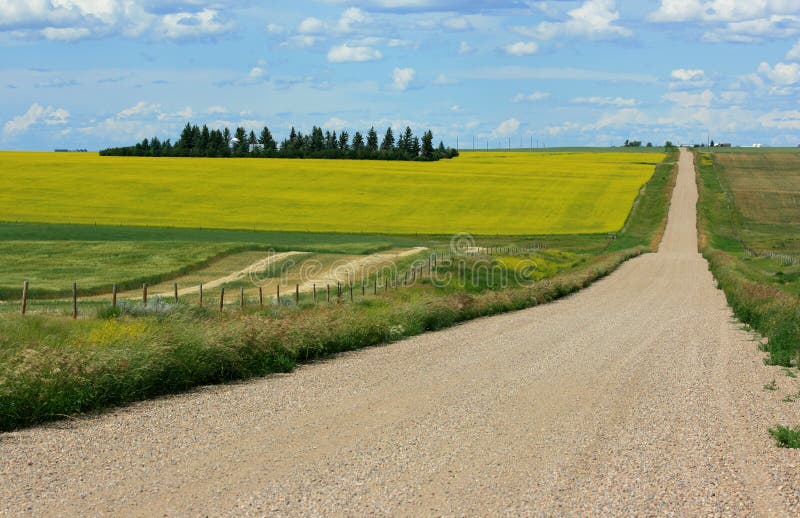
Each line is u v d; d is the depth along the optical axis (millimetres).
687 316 26875
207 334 14383
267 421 10281
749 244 80625
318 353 16938
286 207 85188
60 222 68250
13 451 8672
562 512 6688
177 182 97000
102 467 7992
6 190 86188
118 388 11664
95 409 11102
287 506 6762
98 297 33812
